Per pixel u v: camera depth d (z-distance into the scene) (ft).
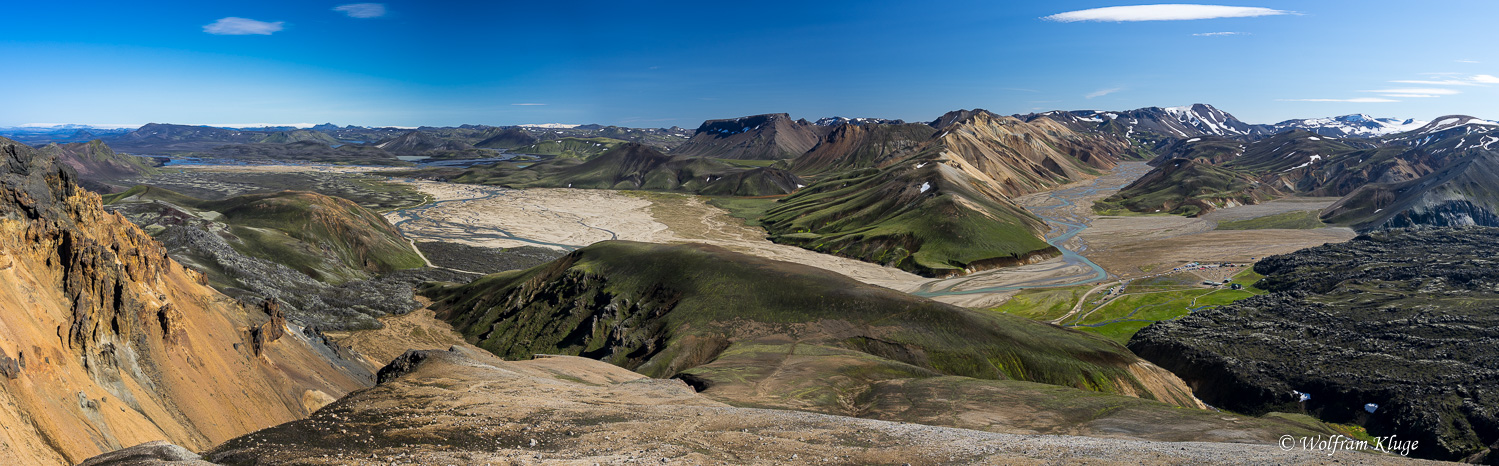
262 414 162.61
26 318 118.11
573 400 148.77
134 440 119.14
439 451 107.86
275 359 193.67
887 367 272.31
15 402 102.27
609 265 441.27
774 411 151.84
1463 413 256.52
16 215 135.13
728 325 357.00
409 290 527.81
